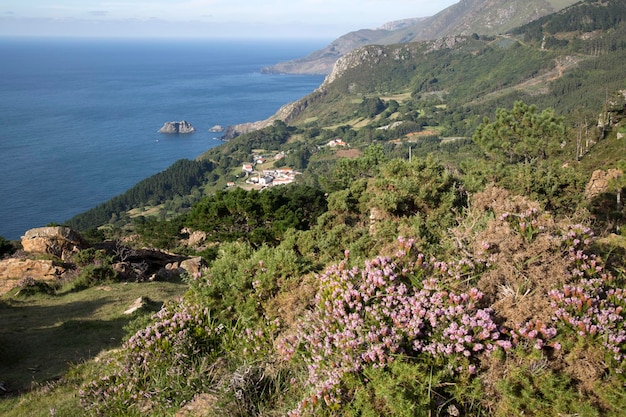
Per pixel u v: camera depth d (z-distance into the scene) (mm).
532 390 3527
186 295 6848
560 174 15156
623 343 3695
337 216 17047
